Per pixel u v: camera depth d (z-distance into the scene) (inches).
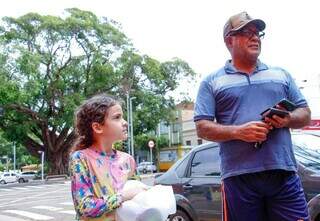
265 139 128.6
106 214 111.0
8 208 788.6
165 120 2162.9
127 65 1919.3
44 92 1797.5
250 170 130.1
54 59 1795.0
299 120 133.3
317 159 241.3
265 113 126.4
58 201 858.8
